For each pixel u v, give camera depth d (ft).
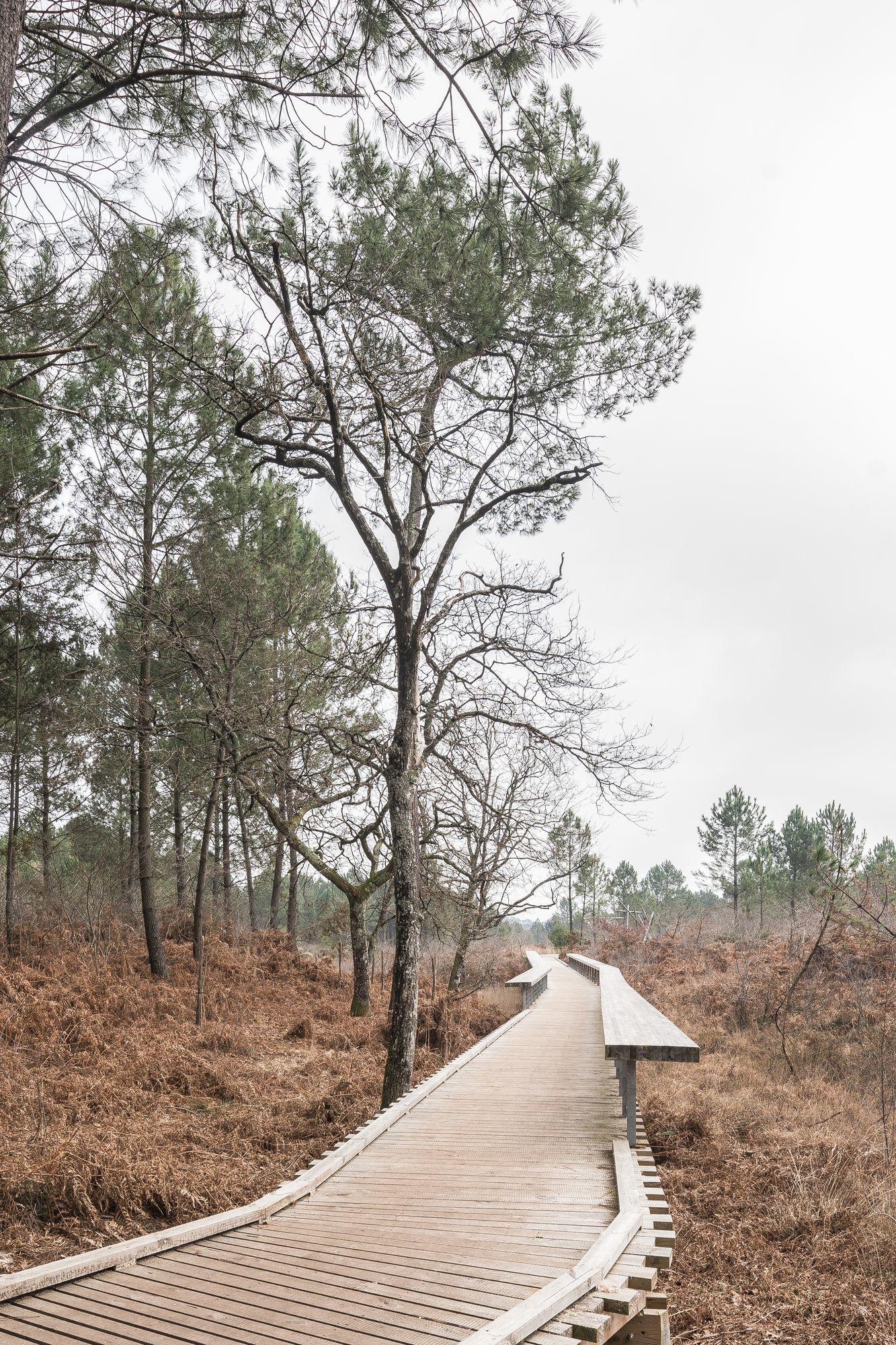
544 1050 45.75
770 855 139.85
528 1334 13.65
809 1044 52.16
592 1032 52.42
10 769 57.57
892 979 56.95
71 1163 24.29
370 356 38.70
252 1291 15.89
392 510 40.81
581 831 62.54
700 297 40.50
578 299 37.70
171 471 57.72
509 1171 24.25
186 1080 38.47
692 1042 27.17
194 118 20.98
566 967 115.55
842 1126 35.53
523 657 46.09
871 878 53.47
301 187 33.53
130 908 70.33
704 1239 25.04
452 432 44.27
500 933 102.68
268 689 52.70
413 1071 43.86
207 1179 25.96
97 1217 22.63
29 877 72.33
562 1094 34.60
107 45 19.06
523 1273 16.53
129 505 50.85
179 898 73.97
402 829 38.96
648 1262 17.11
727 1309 21.61
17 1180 23.22
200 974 51.55
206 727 51.80
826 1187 28.27
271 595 57.77
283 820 58.44
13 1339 13.87
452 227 33.37
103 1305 15.28
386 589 46.34
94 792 73.67
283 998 63.62
